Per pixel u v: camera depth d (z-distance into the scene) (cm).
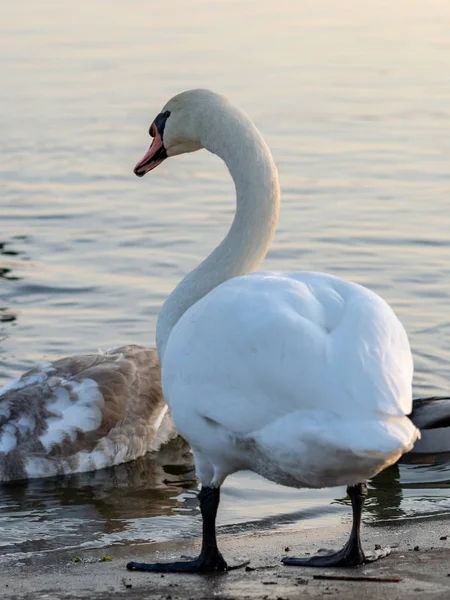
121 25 3994
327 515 939
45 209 2020
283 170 2258
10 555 848
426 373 1302
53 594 663
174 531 924
